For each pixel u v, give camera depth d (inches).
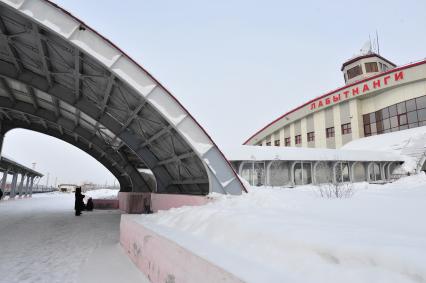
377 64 1729.8
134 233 250.2
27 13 339.6
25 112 753.6
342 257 96.2
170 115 389.7
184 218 235.6
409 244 94.3
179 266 135.3
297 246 113.6
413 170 1068.5
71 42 352.2
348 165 1019.3
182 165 498.9
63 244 332.8
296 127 1895.9
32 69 528.4
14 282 193.9
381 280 79.3
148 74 382.3
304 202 256.1
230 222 170.4
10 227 473.7
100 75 422.3
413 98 1364.4
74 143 986.1
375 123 1519.4
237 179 402.3
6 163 1134.4
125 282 189.6
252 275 90.6
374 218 162.4
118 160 821.9
